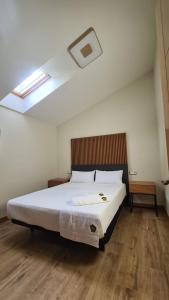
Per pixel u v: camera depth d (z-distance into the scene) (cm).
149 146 362
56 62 260
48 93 313
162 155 303
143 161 365
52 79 304
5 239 222
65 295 129
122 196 306
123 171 374
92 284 140
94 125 424
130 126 383
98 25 214
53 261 172
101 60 278
